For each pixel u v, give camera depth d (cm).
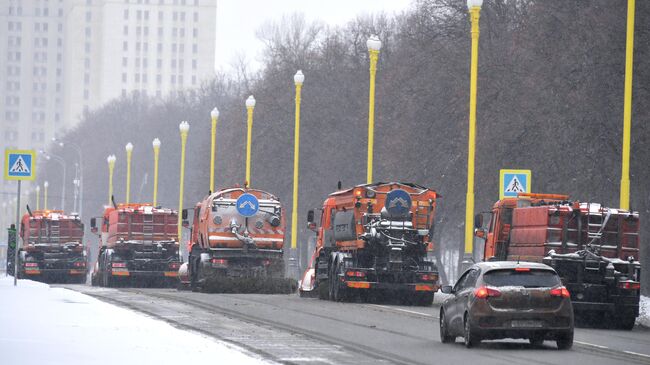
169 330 5684
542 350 5253
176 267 14250
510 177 9162
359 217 9519
